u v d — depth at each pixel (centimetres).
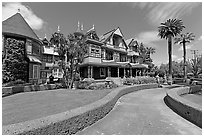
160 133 491
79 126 494
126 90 1565
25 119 625
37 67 2172
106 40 3117
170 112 798
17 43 1853
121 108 879
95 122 596
